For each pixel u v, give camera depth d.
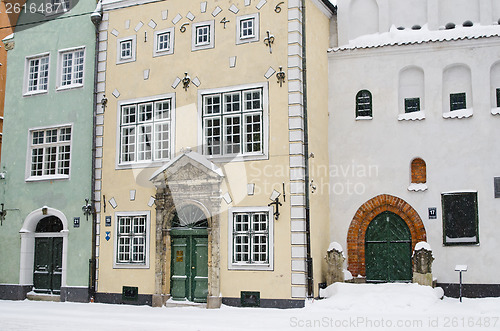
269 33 16.67
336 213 17.97
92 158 18.69
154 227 17.42
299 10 16.61
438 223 17.06
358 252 17.67
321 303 15.09
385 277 17.41
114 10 19.06
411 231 17.34
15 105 20.70
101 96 18.88
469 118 17.14
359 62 18.39
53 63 20.22
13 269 19.72
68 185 19.16
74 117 19.45
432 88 17.59
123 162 18.22
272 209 15.94
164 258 17.06
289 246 15.63
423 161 17.56
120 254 17.94
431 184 17.27
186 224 17.12
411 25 18.48
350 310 14.54
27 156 20.12
